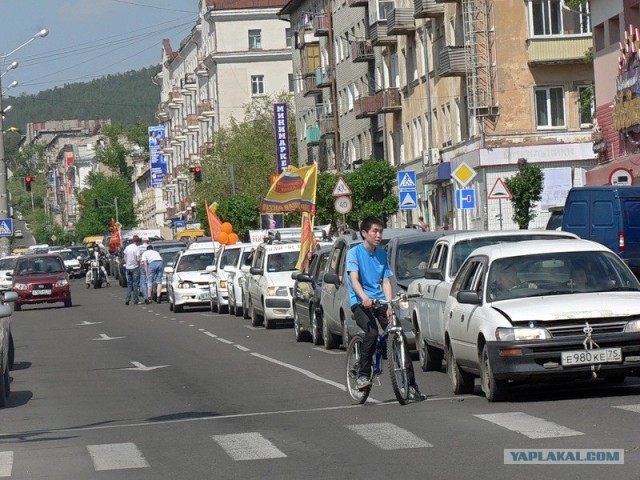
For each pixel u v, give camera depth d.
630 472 14.33
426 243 33.44
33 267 76.19
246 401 25.03
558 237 28.09
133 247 74.69
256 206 116.50
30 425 22.97
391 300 23.00
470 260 24.38
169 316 61.16
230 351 38.38
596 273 22.92
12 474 16.97
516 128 85.50
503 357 21.25
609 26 71.75
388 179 99.62
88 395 27.84
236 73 183.50
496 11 85.31
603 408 20.00
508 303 22.16
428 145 98.44
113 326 54.66
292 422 21.12
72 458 18.28
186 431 20.72
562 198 84.38
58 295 74.94
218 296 61.16
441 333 27.16
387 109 108.56
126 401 26.25
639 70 64.38
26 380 32.19
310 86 138.25
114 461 17.73
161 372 32.59
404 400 22.64
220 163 140.88
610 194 44.31
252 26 183.62
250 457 17.36
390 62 110.81
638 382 23.92
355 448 17.61
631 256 44.06
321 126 132.38
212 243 69.06
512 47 85.50
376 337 22.86
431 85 98.69
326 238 58.09
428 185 100.88
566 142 84.94
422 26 99.62
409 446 17.41
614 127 68.06
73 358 38.72
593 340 21.05
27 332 53.25
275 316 47.66
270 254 49.88
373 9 109.69
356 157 125.56
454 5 90.38
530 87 85.50
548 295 22.45
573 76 85.50
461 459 16.02
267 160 142.25
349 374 23.42
